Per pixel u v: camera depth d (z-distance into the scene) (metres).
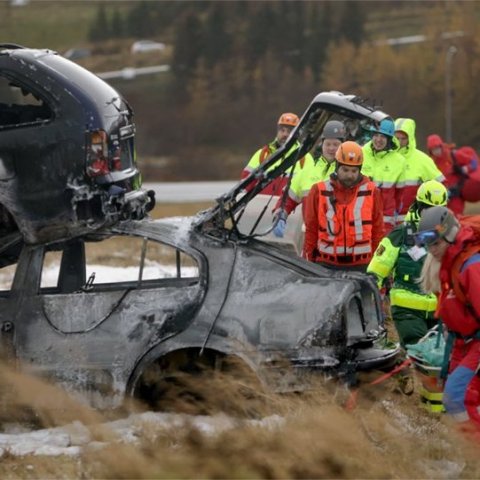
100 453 19.36
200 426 20.33
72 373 21.23
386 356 21.31
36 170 22.50
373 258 23.83
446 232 18.98
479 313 18.86
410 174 32.28
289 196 29.30
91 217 22.42
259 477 18.86
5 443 20.58
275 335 20.52
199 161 171.12
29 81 22.62
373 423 20.16
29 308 21.59
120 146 23.64
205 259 21.33
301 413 19.91
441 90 178.75
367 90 183.12
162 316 20.95
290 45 198.25
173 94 190.38
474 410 19.55
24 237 22.47
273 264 21.12
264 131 178.62
